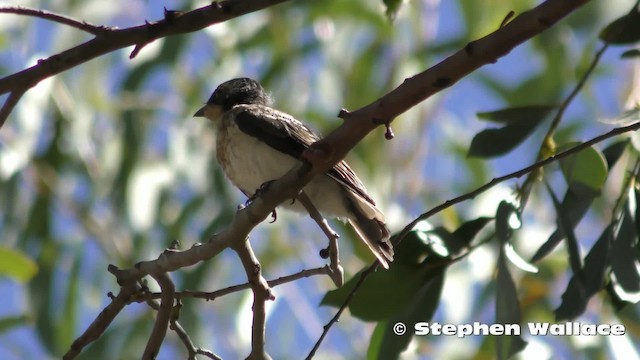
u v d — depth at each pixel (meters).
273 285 6.74
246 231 6.45
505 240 6.97
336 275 6.73
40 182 13.05
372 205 8.28
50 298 12.72
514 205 7.16
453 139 14.45
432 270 7.50
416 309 7.50
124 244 13.31
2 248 9.60
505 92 13.50
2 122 6.67
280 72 12.96
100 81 13.06
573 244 7.12
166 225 12.79
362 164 13.40
